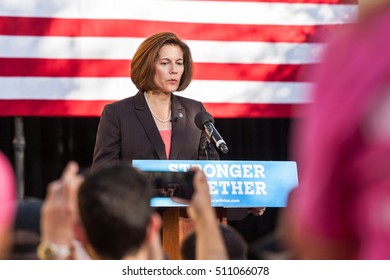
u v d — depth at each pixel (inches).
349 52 87.4
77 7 463.5
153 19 472.4
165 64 349.4
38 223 156.1
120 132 343.3
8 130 508.7
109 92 464.8
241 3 481.4
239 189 281.0
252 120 536.1
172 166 273.4
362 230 87.4
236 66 479.8
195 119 319.0
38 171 512.7
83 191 146.3
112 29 466.9
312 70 90.6
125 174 147.9
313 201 88.5
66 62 461.4
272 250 172.4
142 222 145.9
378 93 85.6
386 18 86.8
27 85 457.1
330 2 487.2
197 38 477.1
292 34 485.1
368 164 85.8
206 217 134.7
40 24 459.8
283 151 537.3
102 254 145.6
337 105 87.0
